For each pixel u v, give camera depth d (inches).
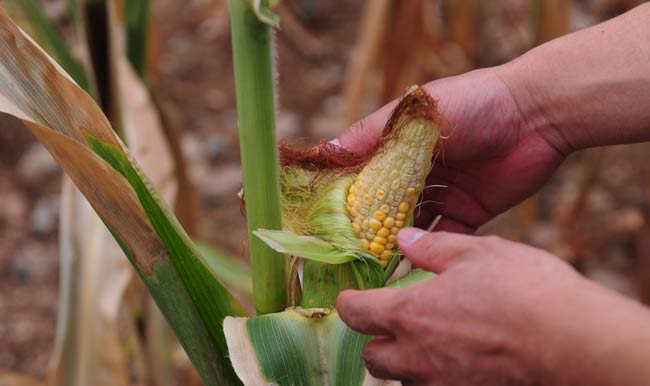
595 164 50.2
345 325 26.1
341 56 77.0
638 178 62.1
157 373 39.9
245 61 23.8
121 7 42.1
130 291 39.3
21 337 55.8
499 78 31.7
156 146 37.2
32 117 25.4
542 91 31.5
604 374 21.1
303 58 76.7
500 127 31.7
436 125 26.3
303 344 25.9
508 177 33.0
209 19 79.4
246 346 25.6
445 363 23.3
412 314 23.4
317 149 28.7
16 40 24.8
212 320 27.1
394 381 25.8
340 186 27.6
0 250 60.9
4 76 25.0
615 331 21.1
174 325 27.2
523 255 22.8
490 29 75.2
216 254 42.6
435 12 64.8
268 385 25.4
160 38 78.8
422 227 34.8
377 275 27.1
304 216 27.7
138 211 25.6
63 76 25.2
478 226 34.8
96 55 34.3
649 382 20.6
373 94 69.6
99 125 25.7
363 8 81.8
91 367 34.9
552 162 32.8
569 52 31.4
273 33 24.1
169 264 26.5
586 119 31.5
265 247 25.8
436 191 33.9
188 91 73.9
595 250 57.2
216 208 62.7
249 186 25.0
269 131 24.4
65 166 25.3
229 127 70.2
